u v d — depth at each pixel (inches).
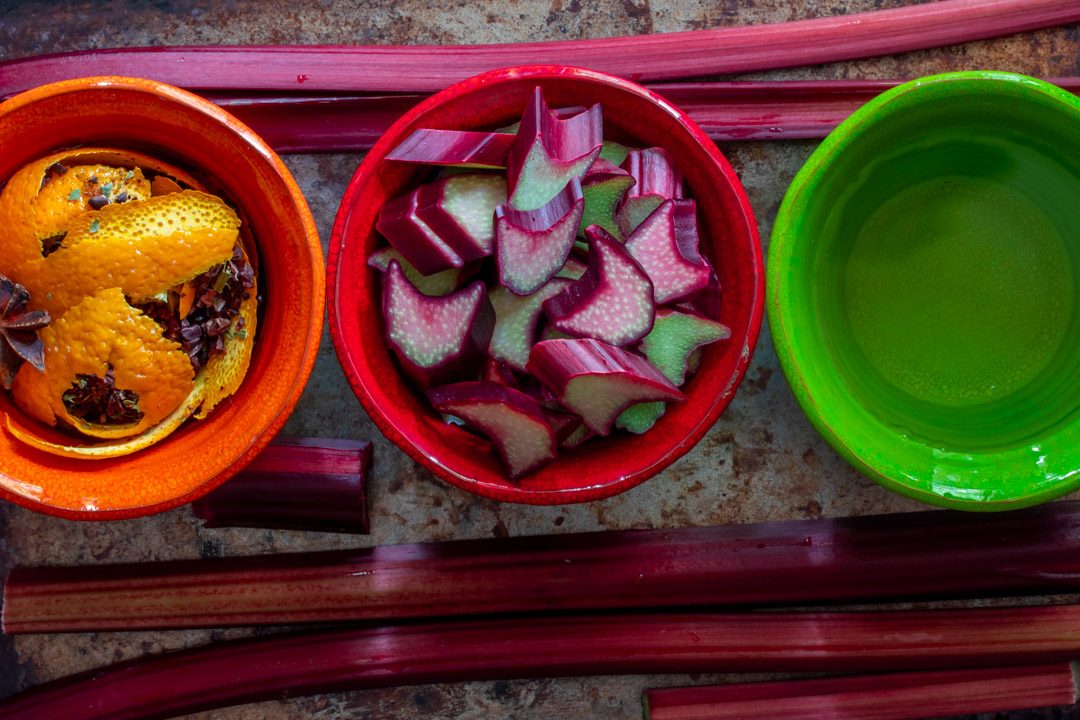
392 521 18.6
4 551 18.6
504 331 16.3
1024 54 18.5
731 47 18.2
